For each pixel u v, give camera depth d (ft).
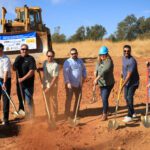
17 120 35.76
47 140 29.86
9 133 32.17
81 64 35.19
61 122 34.71
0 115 38.27
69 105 35.35
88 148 28.09
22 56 34.71
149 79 33.81
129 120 33.81
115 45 142.51
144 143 28.94
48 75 34.47
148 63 33.96
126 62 33.17
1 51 33.91
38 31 77.77
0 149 28.40
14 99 46.06
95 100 43.70
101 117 35.91
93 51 132.87
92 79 56.24
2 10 81.92
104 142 29.27
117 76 59.88
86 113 37.78
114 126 32.09
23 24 83.05
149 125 32.40
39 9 84.23
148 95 34.35
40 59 72.90
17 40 73.72
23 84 34.63
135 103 41.34
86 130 32.22
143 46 135.13
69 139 30.09
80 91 35.32
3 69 34.01
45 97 33.96
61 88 50.98
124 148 28.02
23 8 85.05
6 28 82.99
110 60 34.06
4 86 33.58
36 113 38.58
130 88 33.60
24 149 28.14
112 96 45.24
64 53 130.11
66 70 34.65
